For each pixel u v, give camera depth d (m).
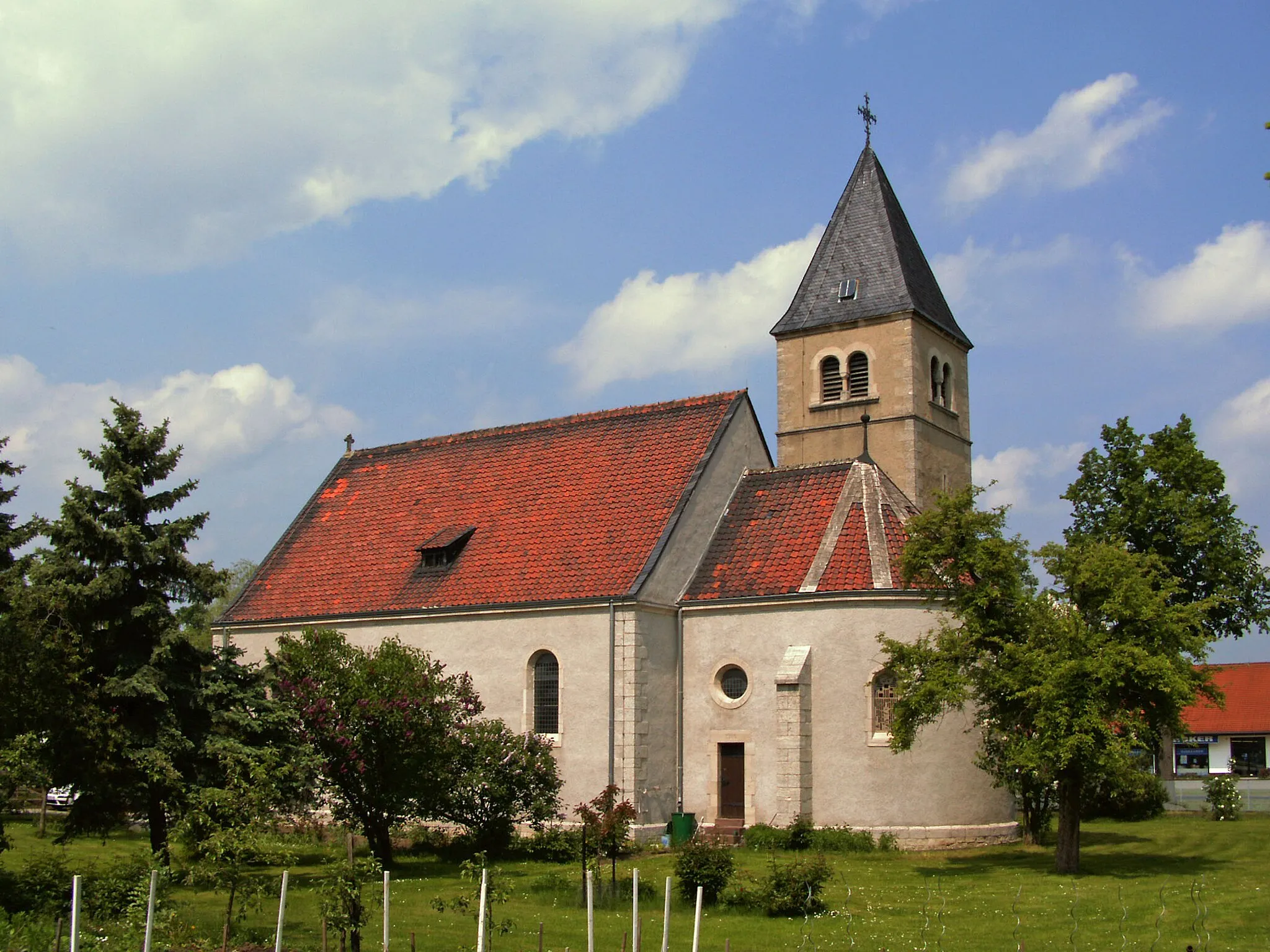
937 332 53.81
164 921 20.81
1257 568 47.88
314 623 45.53
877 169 55.56
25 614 29.05
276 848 22.73
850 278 53.59
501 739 37.25
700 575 41.00
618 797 37.72
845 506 40.41
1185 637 30.62
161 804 31.33
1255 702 74.75
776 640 38.41
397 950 21.89
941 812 36.47
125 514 32.16
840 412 52.34
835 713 37.06
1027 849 36.12
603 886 27.98
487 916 20.73
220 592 32.97
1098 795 46.09
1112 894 27.59
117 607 31.55
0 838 28.00
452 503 47.69
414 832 38.56
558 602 39.97
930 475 51.84
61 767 29.55
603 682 38.94
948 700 31.00
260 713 33.03
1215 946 21.97
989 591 31.59
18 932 20.98
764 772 38.03
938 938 22.94
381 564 46.62
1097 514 49.25
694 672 39.78
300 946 21.88
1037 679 30.11
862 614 37.22
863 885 29.38
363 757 33.81
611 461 45.12
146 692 30.34
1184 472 48.00
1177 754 77.94
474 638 42.00
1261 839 39.50
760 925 24.67
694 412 45.09
